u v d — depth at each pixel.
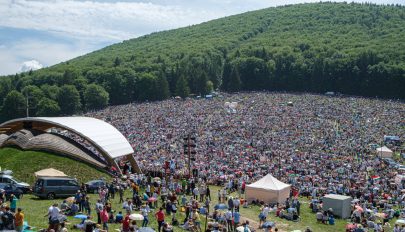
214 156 72.62
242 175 58.72
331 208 45.25
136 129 106.19
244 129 104.00
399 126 114.06
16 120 58.38
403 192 53.25
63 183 42.34
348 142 91.50
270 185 48.69
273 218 42.59
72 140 56.81
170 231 30.73
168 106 154.00
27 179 48.84
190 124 111.62
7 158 52.69
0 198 34.22
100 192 40.44
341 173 62.84
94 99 196.25
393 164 73.06
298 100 162.62
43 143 54.25
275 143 87.38
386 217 42.16
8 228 26.22
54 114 183.62
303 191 54.41
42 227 30.30
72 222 32.72
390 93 199.75
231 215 36.56
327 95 197.50
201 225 37.00
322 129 106.19
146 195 40.84
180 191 48.72
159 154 73.62
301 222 42.06
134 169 59.34
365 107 145.88
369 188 53.69
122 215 35.78
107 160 56.12
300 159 72.25
